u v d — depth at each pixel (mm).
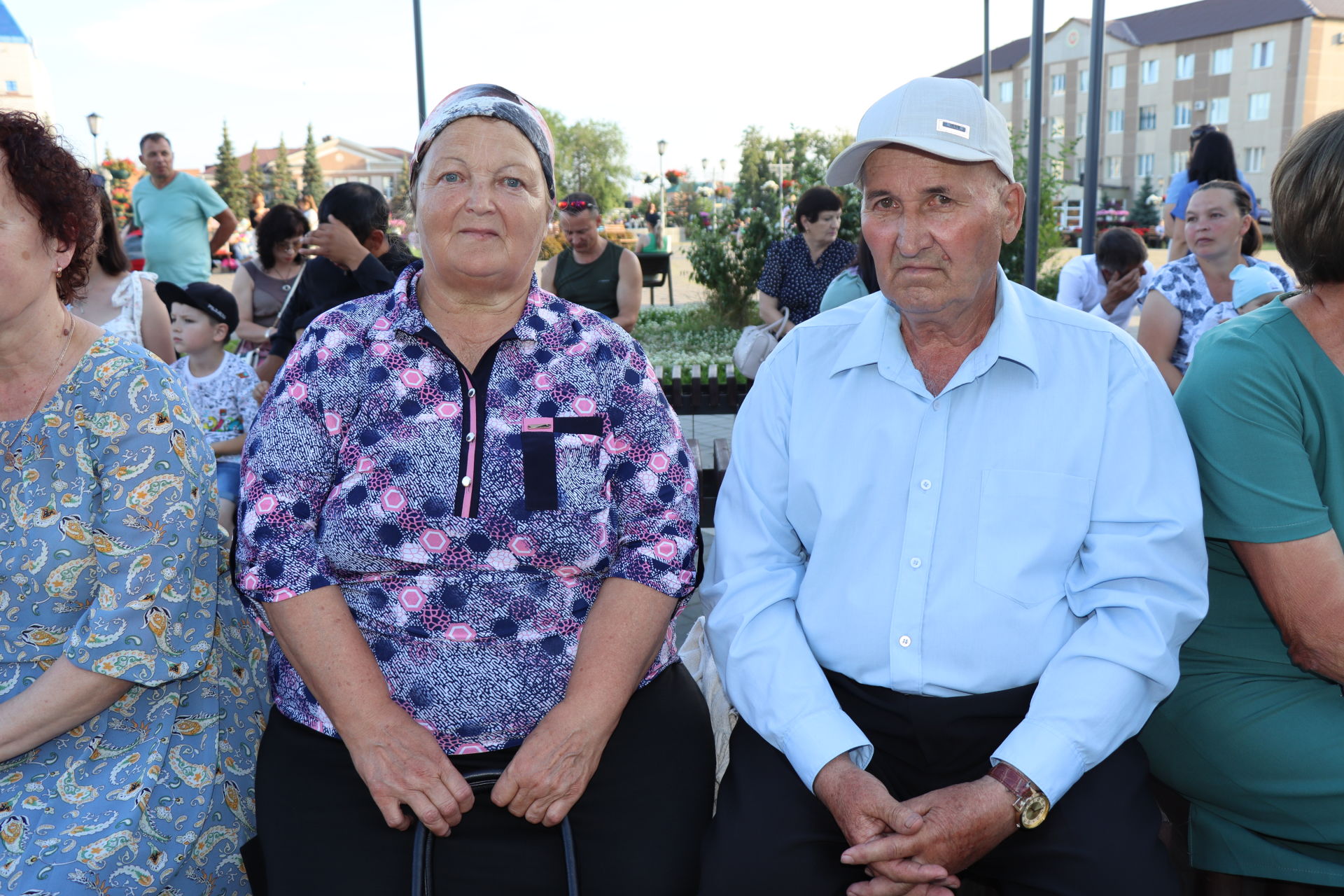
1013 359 1688
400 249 3963
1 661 1736
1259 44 58406
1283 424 1693
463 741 1671
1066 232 15164
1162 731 1859
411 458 1701
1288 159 1701
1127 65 64500
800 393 1856
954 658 1689
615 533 1817
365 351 1733
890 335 1785
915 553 1709
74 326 1732
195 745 1784
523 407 1739
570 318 1825
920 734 1688
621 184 56031
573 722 1611
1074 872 1530
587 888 1604
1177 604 1633
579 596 1777
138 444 1678
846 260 6074
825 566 1784
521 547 1720
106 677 1644
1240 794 1748
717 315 13430
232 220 7949
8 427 1685
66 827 1616
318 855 1574
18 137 1582
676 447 1853
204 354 4004
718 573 1898
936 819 1488
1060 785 1531
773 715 1676
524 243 1722
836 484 1773
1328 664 1658
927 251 1647
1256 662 1789
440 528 1694
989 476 1697
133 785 1679
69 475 1696
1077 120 64500
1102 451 1703
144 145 7434
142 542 1673
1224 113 60969
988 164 1644
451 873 1597
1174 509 1670
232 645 1930
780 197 13492
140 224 7723
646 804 1677
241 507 1727
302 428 1716
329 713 1617
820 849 1594
